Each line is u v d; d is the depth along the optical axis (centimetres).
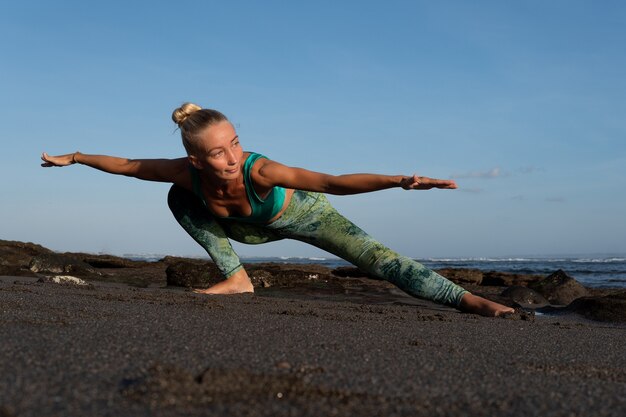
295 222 508
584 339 362
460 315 485
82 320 315
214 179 457
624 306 567
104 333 274
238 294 559
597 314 569
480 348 301
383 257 521
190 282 879
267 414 163
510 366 252
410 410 176
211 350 248
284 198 490
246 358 236
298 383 190
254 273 864
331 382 203
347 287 827
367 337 313
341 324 363
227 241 560
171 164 485
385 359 251
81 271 1070
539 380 224
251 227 527
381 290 791
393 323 391
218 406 166
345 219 523
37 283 629
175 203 544
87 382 185
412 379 215
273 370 217
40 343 242
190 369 212
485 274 1402
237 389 180
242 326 324
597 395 201
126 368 206
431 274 517
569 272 2472
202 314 372
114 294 498
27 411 157
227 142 427
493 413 178
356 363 238
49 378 188
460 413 176
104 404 164
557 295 915
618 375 247
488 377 225
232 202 479
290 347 266
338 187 418
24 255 1377
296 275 889
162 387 174
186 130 424
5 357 214
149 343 255
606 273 2369
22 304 380
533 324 445
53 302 402
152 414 158
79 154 499
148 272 1250
